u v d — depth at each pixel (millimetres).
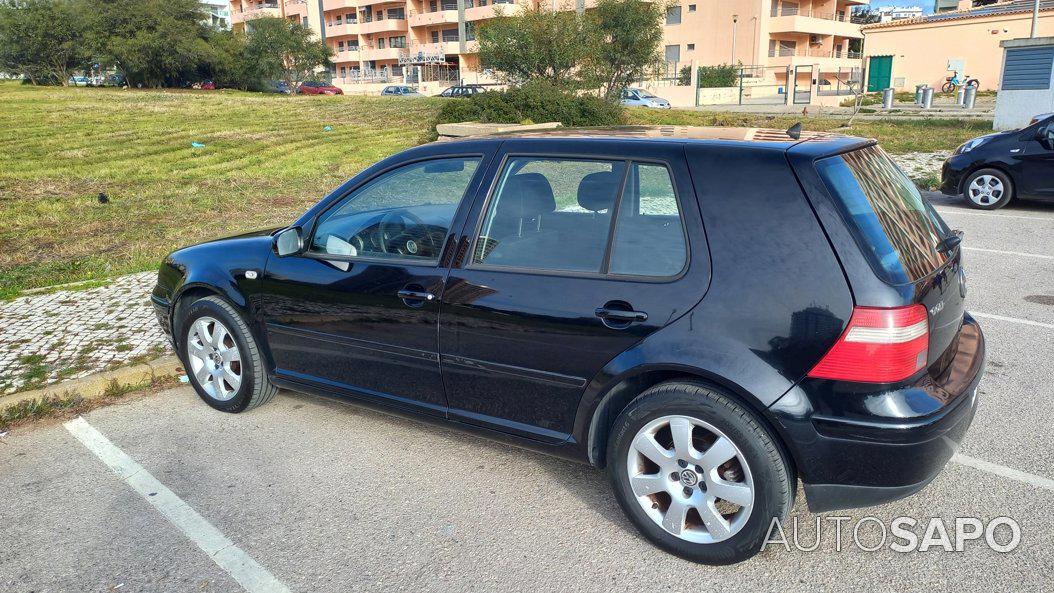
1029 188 9703
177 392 4699
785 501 2666
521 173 3205
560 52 21359
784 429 2559
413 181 3537
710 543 2799
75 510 3371
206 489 3523
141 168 15336
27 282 7316
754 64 51312
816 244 2566
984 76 41094
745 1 50688
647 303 2768
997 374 4590
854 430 2506
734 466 2744
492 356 3168
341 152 17359
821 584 2730
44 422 4305
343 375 3770
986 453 3635
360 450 3877
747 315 2609
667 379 2855
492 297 3123
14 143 19484
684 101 39781
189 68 51094
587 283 2914
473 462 3727
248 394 4199
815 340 2520
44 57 50250
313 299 3738
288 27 53844
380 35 71500
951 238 3115
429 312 3311
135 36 48156
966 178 10188
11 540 3148
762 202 2678
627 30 22469
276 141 19703
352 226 3682
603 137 3135
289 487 3525
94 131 22141
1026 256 7488
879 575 2771
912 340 2508
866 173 2906
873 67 44250
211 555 3014
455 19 64188
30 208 11352
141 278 7348
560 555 2949
